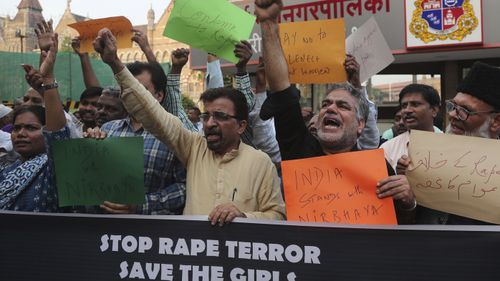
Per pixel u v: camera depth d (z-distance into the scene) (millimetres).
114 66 2053
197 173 2168
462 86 1988
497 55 7738
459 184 1738
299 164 1892
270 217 2047
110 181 2057
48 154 2195
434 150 1789
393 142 2904
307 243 1843
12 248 2125
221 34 2645
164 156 2346
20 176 2412
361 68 2816
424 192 1776
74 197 2094
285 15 6047
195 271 1941
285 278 1855
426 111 3027
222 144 2150
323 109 2045
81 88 7051
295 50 2605
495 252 1688
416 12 7332
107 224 2043
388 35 7465
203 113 2195
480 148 1758
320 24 2578
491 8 7047
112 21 2879
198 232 1947
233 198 2076
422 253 1747
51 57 2217
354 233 1804
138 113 2094
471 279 1704
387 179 1785
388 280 1771
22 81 8203
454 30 7207
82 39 2963
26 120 2549
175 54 2947
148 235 2000
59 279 2076
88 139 2076
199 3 2645
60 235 2090
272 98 2195
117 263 2025
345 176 1847
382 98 8641
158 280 1978
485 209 1704
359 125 2102
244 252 1898
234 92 2193
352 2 7266
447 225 1737
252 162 2137
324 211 1848
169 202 2254
